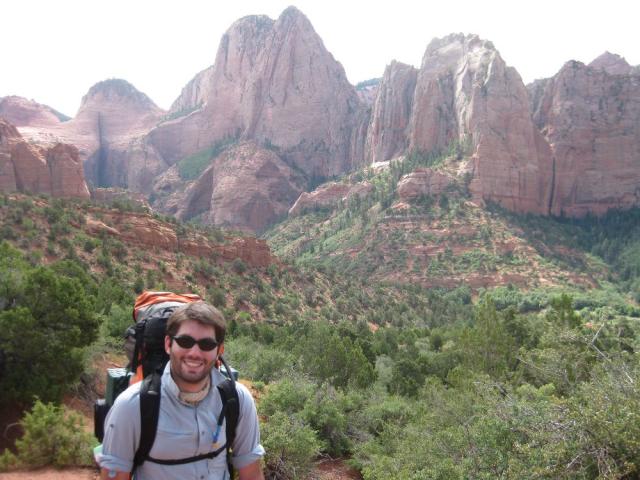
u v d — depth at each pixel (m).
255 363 28.58
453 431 12.66
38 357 16.08
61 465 11.97
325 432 19.09
